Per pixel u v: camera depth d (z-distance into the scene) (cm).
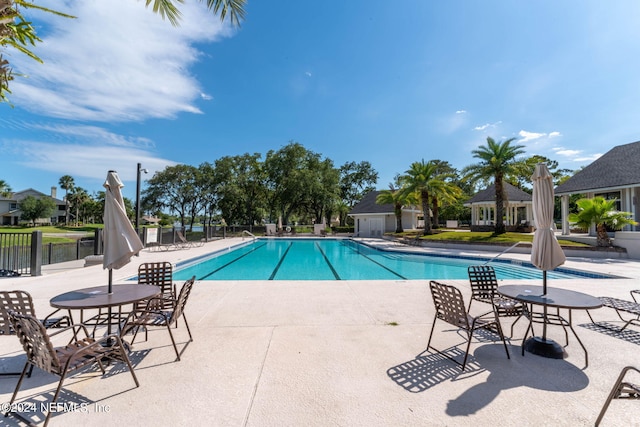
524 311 390
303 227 3619
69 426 210
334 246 2138
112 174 350
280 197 3403
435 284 338
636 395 206
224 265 1274
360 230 3092
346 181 4469
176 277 988
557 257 351
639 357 322
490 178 1958
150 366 300
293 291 625
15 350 338
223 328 407
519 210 3234
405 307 509
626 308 384
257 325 419
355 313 475
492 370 294
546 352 326
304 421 216
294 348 343
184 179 3791
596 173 1672
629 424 213
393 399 244
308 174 3200
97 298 312
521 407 234
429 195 2394
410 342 362
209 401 240
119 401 240
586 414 226
